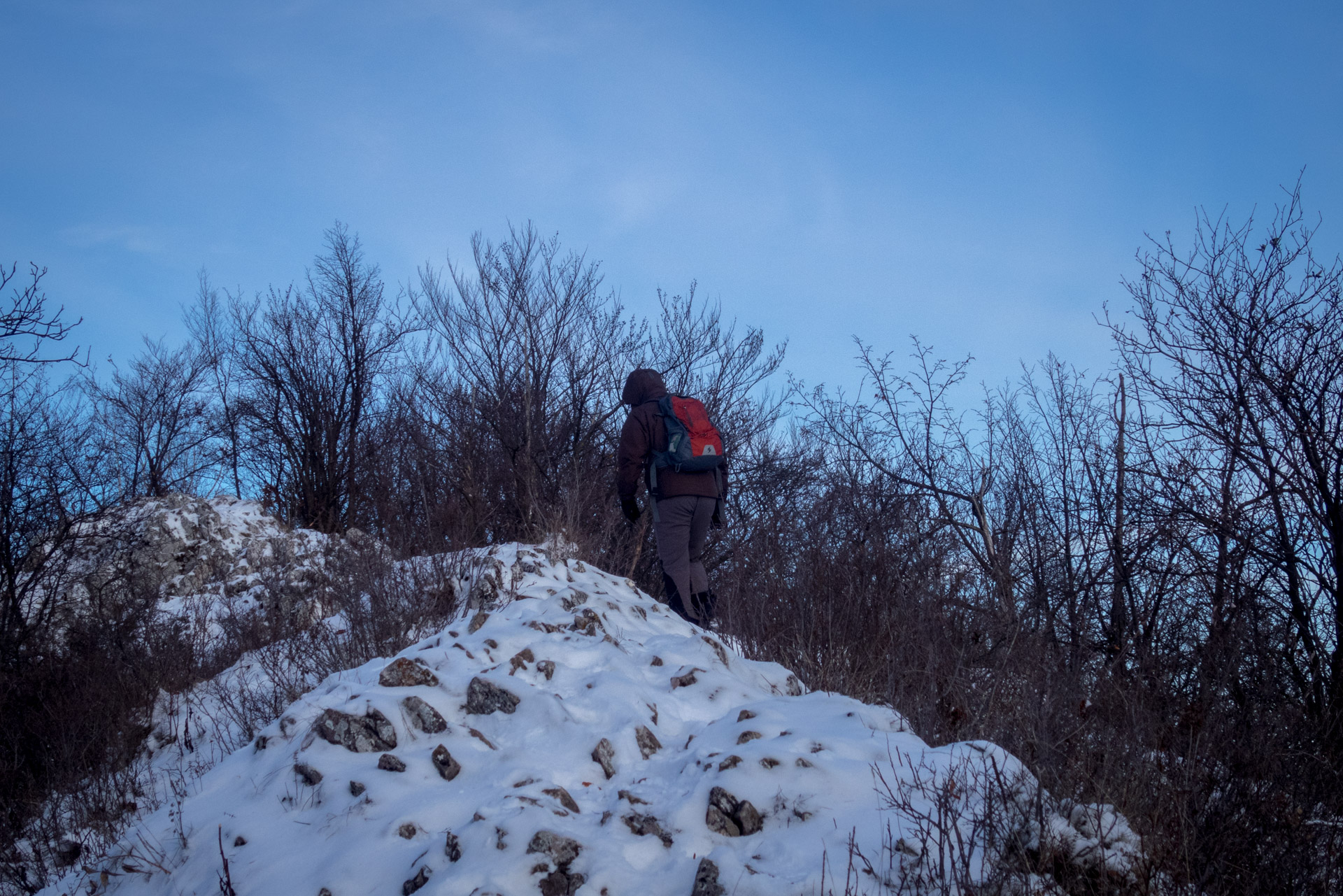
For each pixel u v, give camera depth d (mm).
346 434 15305
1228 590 5219
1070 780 3000
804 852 2533
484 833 2680
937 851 2463
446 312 10680
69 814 4191
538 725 3475
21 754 4789
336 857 2797
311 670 5094
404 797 3076
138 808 3975
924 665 4488
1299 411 5301
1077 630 5883
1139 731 3566
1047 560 6746
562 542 6703
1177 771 3332
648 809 2883
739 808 2740
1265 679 4668
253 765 3494
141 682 5398
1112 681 4344
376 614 5402
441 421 10312
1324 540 5219
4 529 7527
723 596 5957
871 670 4578
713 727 3420
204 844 3049
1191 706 3994
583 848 2650
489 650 3990
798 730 3199
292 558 9023
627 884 2553
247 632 6355
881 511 7098
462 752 3326
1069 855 2498
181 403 20031
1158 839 2730
